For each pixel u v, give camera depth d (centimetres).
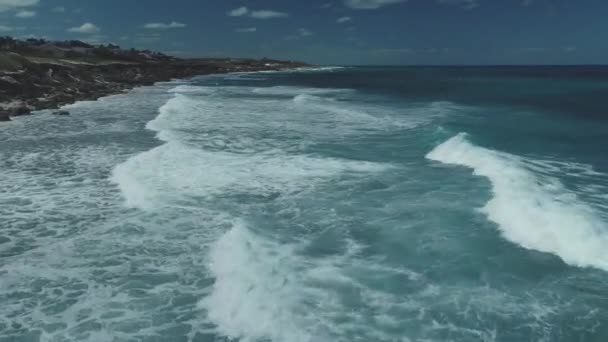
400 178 1453
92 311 755
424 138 2069
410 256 934
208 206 1219
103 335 694
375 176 1481
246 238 1008
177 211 1178
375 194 1307
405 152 1819
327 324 714
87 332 701
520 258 903
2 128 2364
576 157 1694
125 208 1201
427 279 844
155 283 840
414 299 780
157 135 2155
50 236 1035
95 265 906
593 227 970
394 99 4281
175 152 1775
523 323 712
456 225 1070
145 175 1473
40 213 1167
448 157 1680
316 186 1388
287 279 844
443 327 706
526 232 995
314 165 1625
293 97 4550
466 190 1310
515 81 7831
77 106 3441
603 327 699
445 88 6009
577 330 694
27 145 1947
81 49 9875
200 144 1962
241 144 1988
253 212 1180
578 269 855
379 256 938
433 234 1029
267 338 682
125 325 718
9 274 870
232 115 2944
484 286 816
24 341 680
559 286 807
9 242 1005
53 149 1872
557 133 2186
